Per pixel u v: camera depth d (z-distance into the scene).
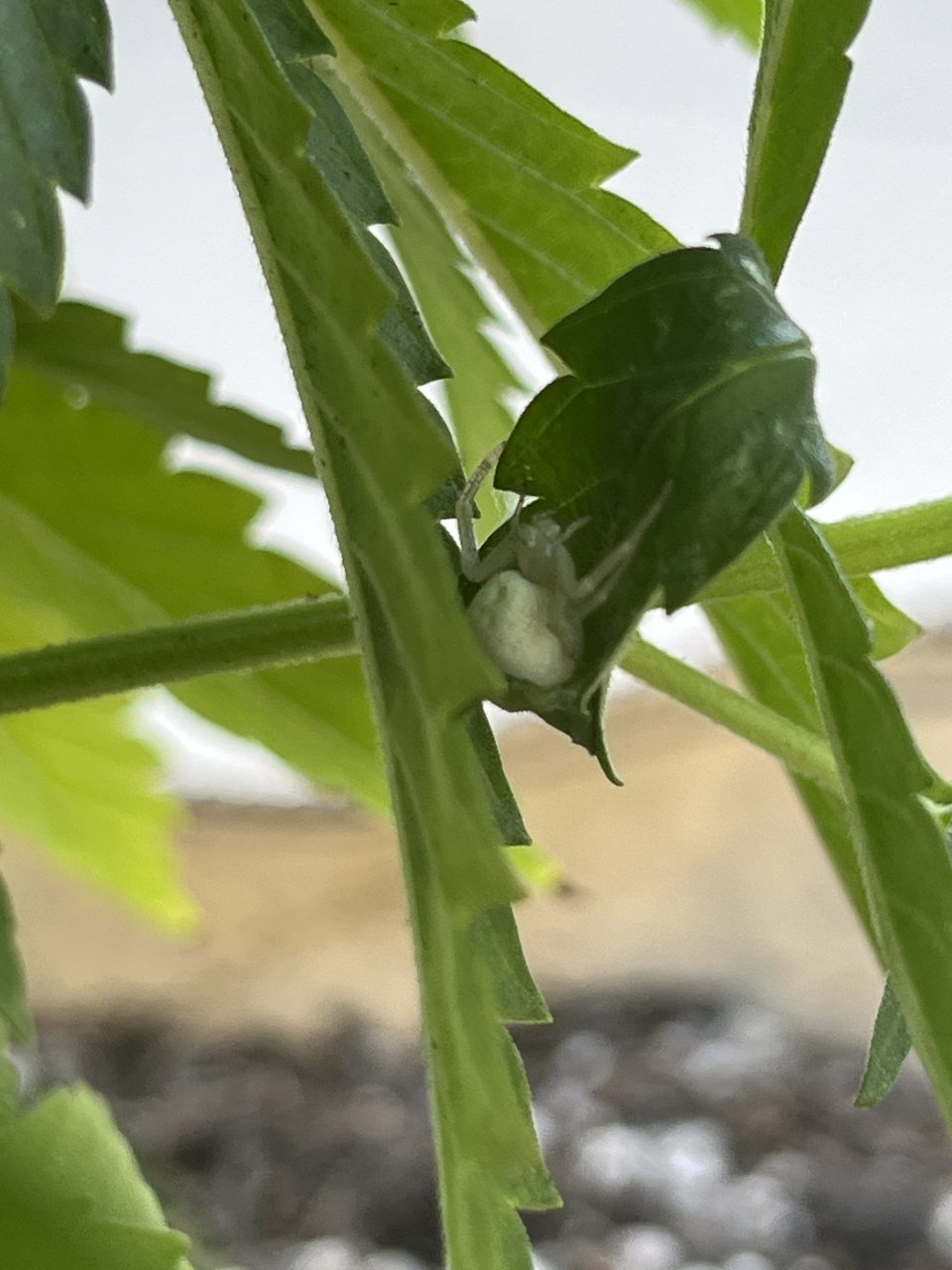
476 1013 0.11
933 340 0.52
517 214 0.14
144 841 0.25
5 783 0.25
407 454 0.11
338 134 0.12
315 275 0.11
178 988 0.50
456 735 0.11
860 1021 0.49
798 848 0.55
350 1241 0.39
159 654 0.13
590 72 0.47
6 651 0.23
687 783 0.58
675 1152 0.42
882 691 0.11
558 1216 0.40
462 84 0.13
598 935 0.54
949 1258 0.38
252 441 0.18
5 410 0.18
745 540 0.11
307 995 0.51
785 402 0.11
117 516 0.19
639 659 0.14
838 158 0.51
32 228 0.11
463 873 0.11
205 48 0.11
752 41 0.19
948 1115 0.12
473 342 0.16
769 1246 0.38
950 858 0.12
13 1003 0.13
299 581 0.20
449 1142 0.12
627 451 0.11
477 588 0.12
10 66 0.11
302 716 0.20
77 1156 0.13
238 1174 0.41
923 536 0.13
